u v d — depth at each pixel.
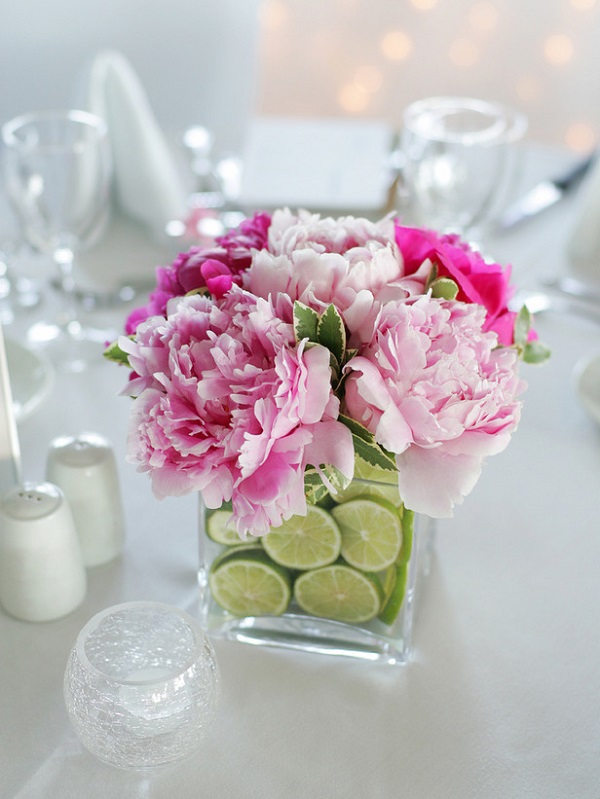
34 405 0.91
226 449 0.63
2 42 1.96
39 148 0.96
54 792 0.68
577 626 0.79
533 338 0.77
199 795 0.68
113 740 0.65
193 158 1.25
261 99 2.28
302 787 0.68
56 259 1.03
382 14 2.17
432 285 0.69
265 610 0.76
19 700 0.72
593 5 2.07
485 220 1.08
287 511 0.64
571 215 1.22
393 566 0.72
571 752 0.71
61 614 0.77
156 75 2.05
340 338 0.65
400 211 1.14
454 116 1.12
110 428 0.93
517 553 0.84
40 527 0.74
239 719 0.72
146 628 0.69
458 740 0.71
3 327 1.04
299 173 1.18
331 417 0.65
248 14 2.02
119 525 0.81
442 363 0.64
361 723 0.72
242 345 0.65
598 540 0.85
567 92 2.17
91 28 1.98
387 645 0.75
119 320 1.05
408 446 0.65
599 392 0.94
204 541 0.74
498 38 2.16
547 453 0.93
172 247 1.12
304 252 0.67
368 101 2.26
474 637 0.78
